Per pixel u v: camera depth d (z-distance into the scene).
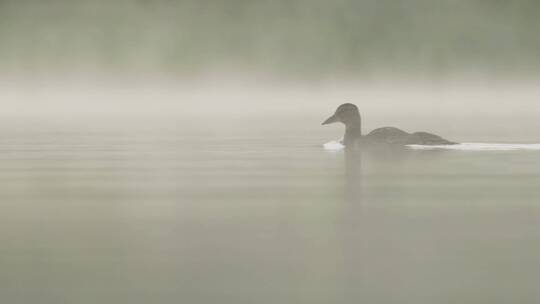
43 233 13.18
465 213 14.65
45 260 11.40
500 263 11.09
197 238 12.72
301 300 9.58
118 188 18.27
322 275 10.56
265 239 12.61
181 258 11.45
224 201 16.25
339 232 13.07
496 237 12.63
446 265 11.00
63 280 10.43
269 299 9.62
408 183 18.50
